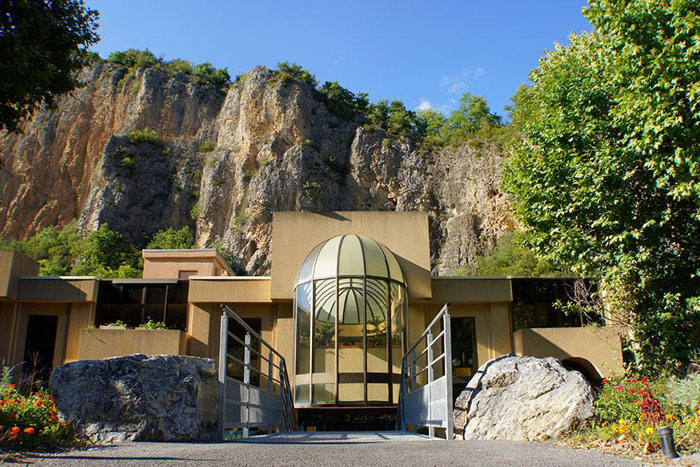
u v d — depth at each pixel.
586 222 14.03
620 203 12.52
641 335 13.36
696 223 12.34
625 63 11.26
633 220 12.63
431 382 9.80
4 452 4.91
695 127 9.81
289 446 6.38
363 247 18.84
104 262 80.44
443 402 8.77
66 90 12.57
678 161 10.03
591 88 13.52
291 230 21.31
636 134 11.70
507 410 7.96
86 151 106.00
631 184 12.83
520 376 8.22
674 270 12.66
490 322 21.88
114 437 6.91
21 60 10.75
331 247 19.09
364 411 18.36
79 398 7.12
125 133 107.44
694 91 9.43
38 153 101.94
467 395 8.70
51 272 76.62
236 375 21.50
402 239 21.33
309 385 17.61
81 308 23.03
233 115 110.00
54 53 12.25
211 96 116.19
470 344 21.81
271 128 104.62
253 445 6.56
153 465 4.39
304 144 103.38
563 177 14.27
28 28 11.29
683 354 12.34
